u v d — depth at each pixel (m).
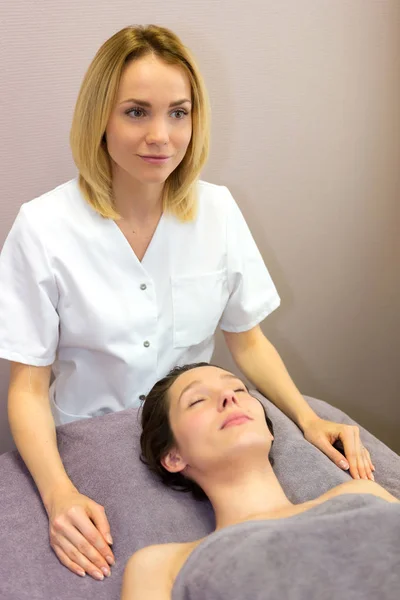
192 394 1.30
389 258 2.00
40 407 1.37
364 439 1.50
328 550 1.03
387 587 0.98
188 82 1.27
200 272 1.47
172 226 1.43
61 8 1.53
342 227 1.92
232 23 1.64
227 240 1.50
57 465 1.30
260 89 1.72
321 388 2.10
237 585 1.00
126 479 1.31
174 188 1.40
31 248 1.33
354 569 1.00
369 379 2.13
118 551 1.21
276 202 1.84
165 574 1.11
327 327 2.03
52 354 1.40
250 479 1.24
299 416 1.48
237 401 1.28
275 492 1.25
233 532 1.10
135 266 1.40
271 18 1.66
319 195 1.87
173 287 1.45
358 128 1.83
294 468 1.34
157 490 1.30
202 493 1.31
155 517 1.25
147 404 1.36
